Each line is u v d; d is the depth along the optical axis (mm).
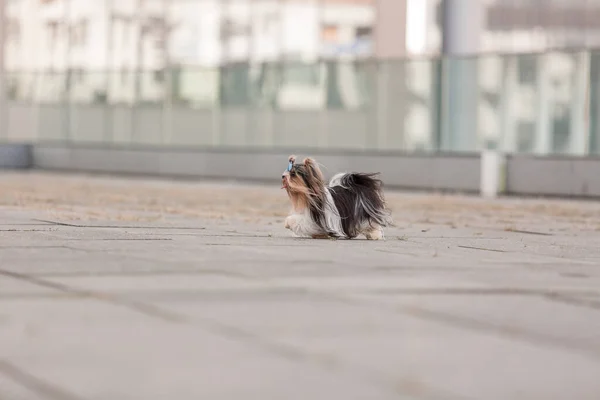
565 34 99812
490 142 33875
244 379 5941
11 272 10164
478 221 20734
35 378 5926
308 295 9039
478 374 6258
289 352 6707
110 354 6551
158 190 31484
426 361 6570
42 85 45625
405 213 22828
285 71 38531
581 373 6402
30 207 21297
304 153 38156
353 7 70812
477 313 8398
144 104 42812
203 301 8586
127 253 12031
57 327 7395
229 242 13758
